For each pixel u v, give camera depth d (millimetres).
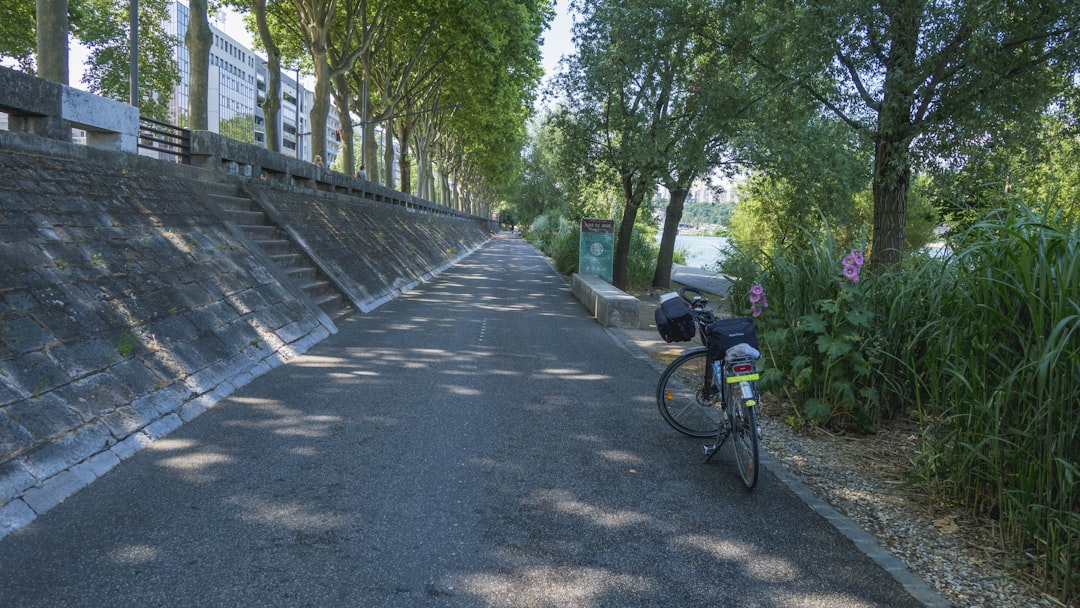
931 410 4812
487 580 3068
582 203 24188
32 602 2723
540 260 38062
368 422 5488
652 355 9453
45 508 3607
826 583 3176
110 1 30391
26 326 4785
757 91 13078
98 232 6809
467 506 3898
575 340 10492
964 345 3941
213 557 3164
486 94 34125
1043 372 3180
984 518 3980
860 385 5773
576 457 4867
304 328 9188
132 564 3066
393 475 4336
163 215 8508
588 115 19188
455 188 70875
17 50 25406
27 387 4316
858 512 4109
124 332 5676
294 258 11773
